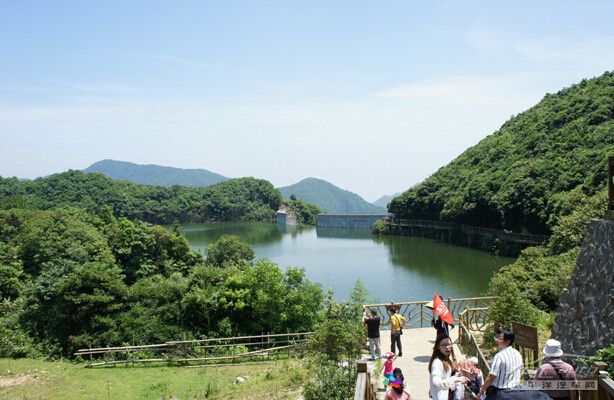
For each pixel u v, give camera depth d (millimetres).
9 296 38500
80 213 72000
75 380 19906
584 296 11086
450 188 97188
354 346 14344
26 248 48531
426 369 12648
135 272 53625
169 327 28797
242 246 65562
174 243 62000
